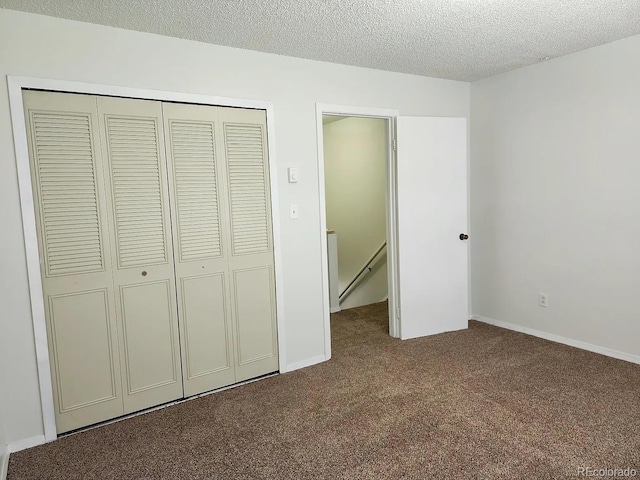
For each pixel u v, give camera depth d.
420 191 3.69
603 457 1.98
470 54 3.13
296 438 2.24
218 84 2.76
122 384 2.52
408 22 2.47
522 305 3.78
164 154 2.59
